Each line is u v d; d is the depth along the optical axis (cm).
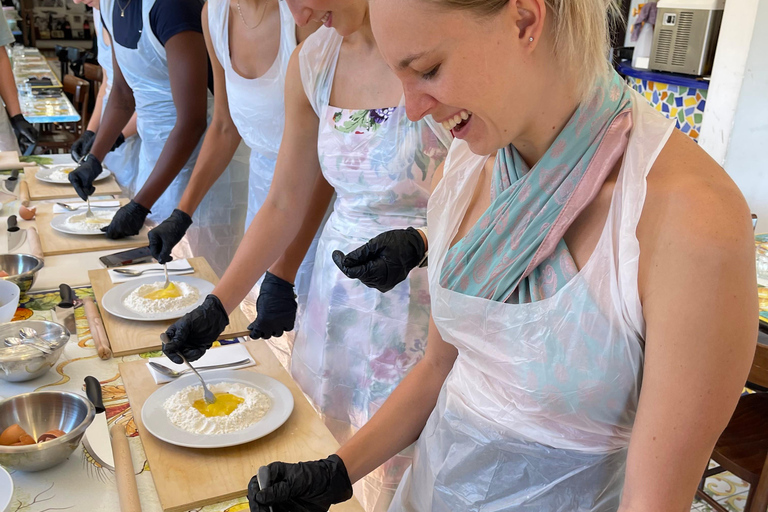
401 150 134
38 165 296
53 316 161
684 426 67
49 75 606
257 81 185
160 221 255
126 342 149
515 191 80
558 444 84
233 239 273
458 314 86
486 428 88
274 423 120
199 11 222
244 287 147
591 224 78
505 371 84
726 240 64
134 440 118
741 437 191
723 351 65
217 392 129
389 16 67
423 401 106
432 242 96
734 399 67
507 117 73
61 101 481
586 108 75
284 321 163
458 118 74
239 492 105
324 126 142
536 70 72
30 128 367
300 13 123
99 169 251
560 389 80
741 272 64
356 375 147
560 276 79
